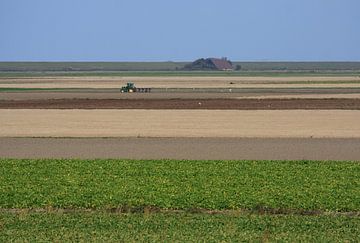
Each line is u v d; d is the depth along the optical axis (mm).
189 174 96938
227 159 118062
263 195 79438
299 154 125750
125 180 91438
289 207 73250
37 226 61875
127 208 72812
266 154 125750
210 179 92375
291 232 59500
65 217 66688
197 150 131625
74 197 78125
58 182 89875
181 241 55656
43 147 137750
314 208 73125
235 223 63375
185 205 74062
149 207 73250
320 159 119000
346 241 56031
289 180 91500
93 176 95188
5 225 62500
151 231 59594
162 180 91188
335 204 74312
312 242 55594
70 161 112250
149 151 130375
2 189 84125
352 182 90000
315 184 88000
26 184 88250
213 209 73125
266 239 56156
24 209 72875
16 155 125062
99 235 57938
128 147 137000
